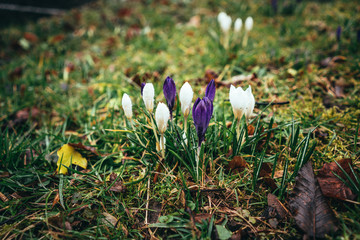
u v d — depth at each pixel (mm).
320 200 292
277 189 319
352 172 311
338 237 270
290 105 443
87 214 313
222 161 355
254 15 845
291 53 586
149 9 981
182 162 339
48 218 302
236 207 312
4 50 778
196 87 504
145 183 341
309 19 764
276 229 293
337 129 392
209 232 283
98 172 360
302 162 318
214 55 613
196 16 832
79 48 768
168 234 298
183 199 317
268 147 373
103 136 406
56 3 1124
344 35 635
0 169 366
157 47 702
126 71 567
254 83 495
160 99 476
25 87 554
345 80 475
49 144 402
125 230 300
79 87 564
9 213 323
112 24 900
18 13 1035
